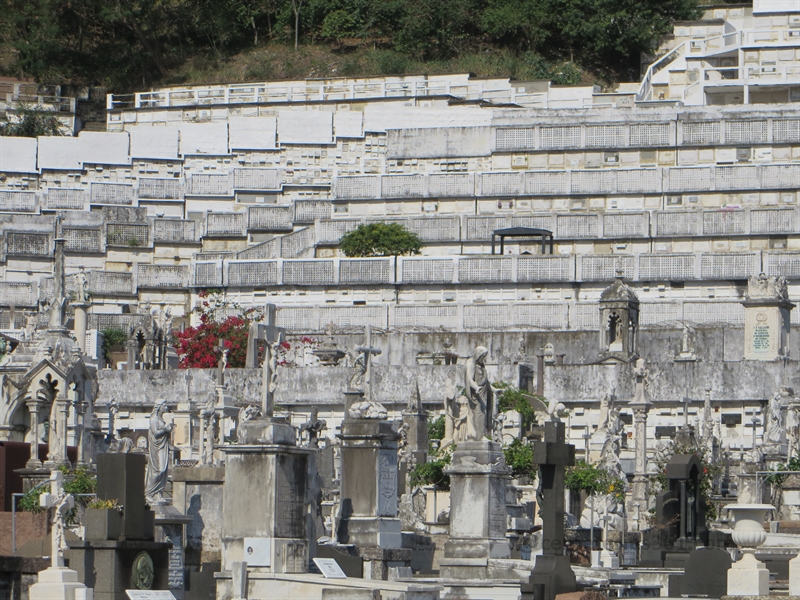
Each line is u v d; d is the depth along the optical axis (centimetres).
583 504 13438
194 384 19338
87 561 8000
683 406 18588
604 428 16488
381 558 9706
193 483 10756
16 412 13912
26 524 10088
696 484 11850
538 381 18912
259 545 8625
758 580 8288
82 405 14075
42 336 14838
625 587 9369
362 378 13675
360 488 10131
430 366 18975
